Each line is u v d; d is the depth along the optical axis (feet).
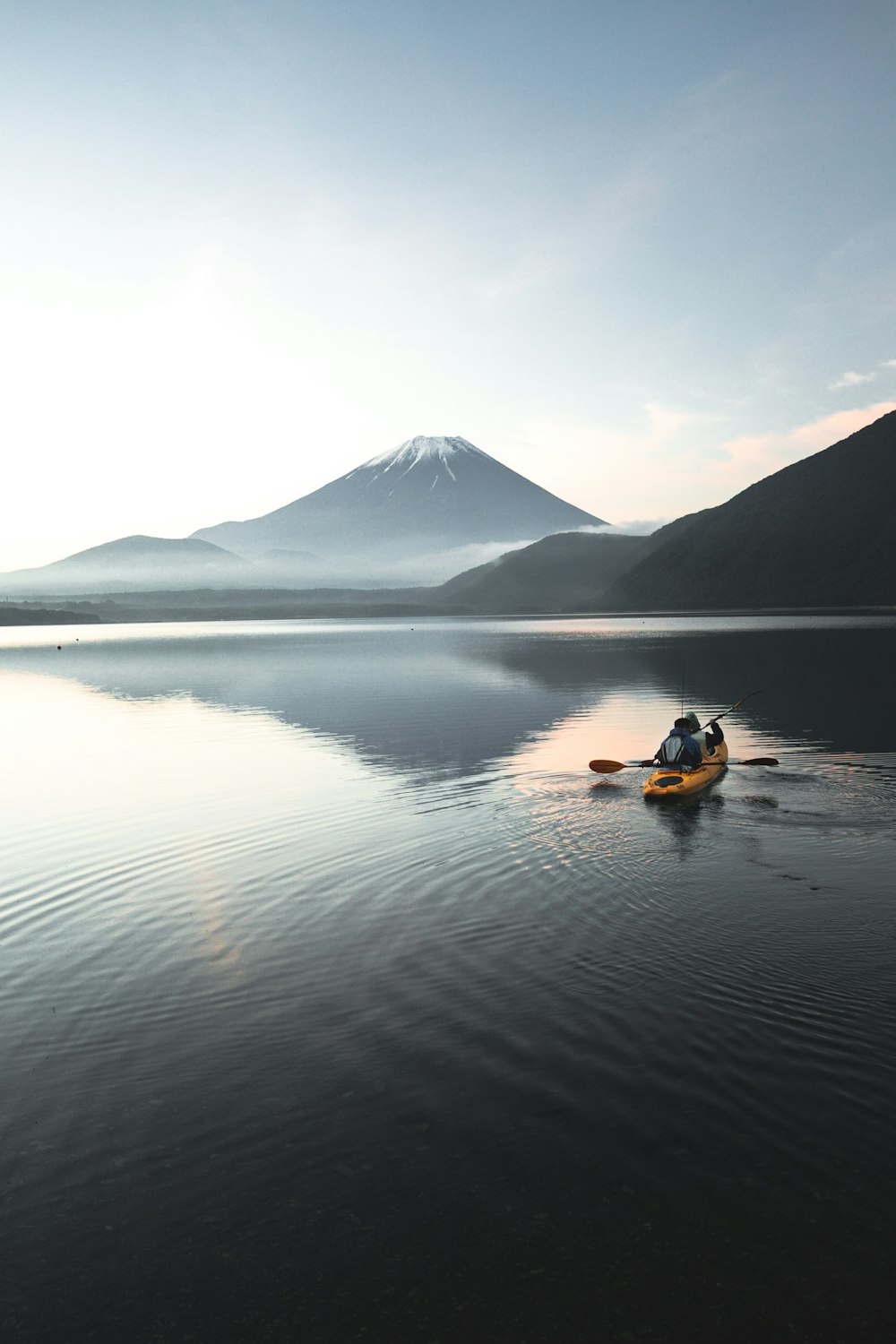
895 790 49.26
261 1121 18.65
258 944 28.58
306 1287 14.47
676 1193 16.08
